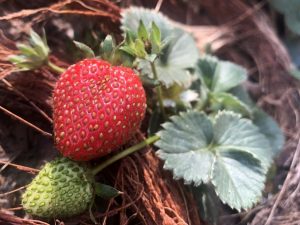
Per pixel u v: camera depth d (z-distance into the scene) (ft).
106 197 0.33
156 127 0.40
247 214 0.40
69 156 0.32
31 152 0.36
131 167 0.36
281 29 0.56
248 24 0.53
